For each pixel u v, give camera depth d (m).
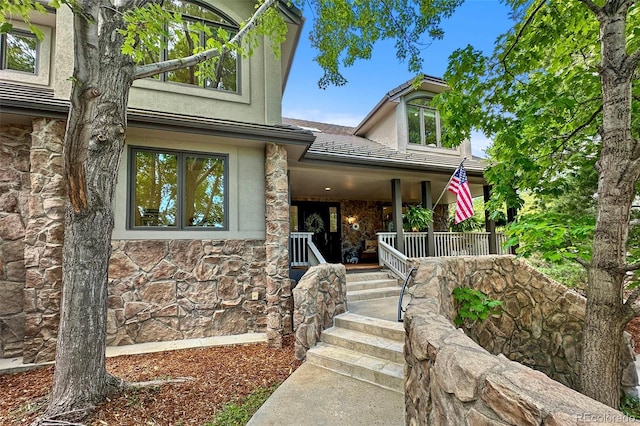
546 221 4.41
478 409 1.61
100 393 3.61
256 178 7.31
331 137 11.66
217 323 6.61
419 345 2.45
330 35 7.06
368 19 6.66
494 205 6.01
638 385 4.70
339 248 14.02
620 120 3.07
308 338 5.15
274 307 6.56
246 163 7.25
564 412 1.24
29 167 5.79
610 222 3.08
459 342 2.13
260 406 3.63
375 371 4.14
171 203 6.57
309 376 4.37
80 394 3.45
